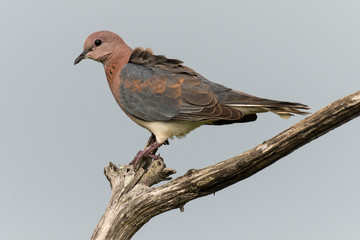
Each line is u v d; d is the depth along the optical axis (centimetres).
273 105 1034
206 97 1088
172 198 987
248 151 954
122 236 997
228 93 1098
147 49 1141
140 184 1044
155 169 1079
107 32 1209
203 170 974
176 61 1136
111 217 999
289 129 931
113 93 1183
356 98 891
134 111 1134
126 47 1216
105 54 1203
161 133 1130
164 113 1107
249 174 975
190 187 977
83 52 1226
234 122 1170
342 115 904
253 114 1148
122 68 1159
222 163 967
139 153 1111
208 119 1075
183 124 1122
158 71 1127
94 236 991
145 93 1116
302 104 1013
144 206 995
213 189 996
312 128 919
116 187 1046
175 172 1077
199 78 1130
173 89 1102
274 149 938
